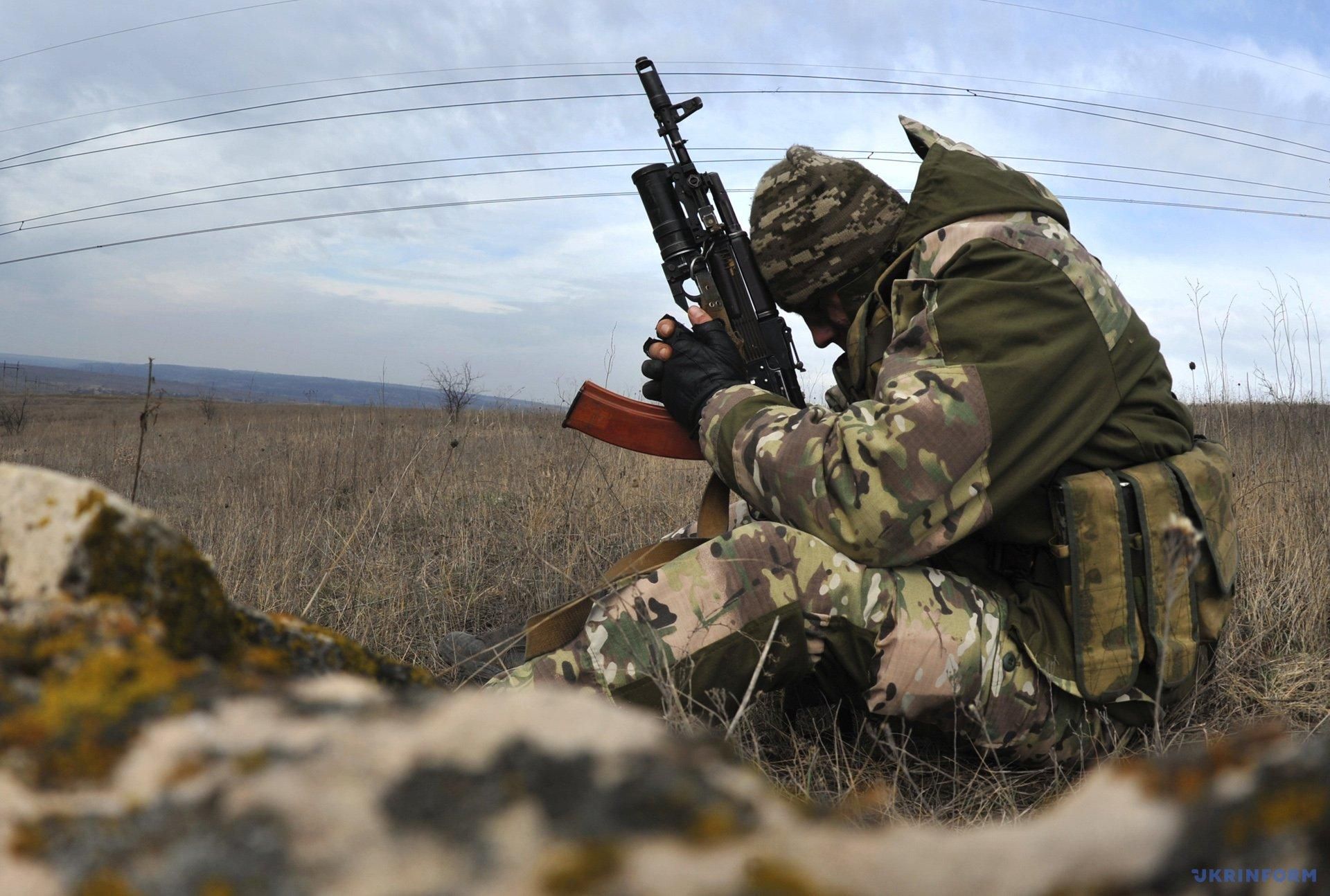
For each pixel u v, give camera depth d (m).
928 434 1.61
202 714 0.44
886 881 0.34
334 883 0.35
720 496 2.04
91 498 0.62
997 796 1.63
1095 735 1.70
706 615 1.63
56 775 0.42
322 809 0.38
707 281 2.21
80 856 0.37
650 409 2.13
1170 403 1.77
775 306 2.21
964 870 0.34
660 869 0.33
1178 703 1.85
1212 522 1.71
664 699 1.52
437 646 2.52
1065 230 1.82
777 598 1.63
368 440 5.48
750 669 1.64
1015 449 1.63
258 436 7.71
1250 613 2.45
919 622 1.63
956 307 1.69
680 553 1.90
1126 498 1.64
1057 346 1.66
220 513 3.81
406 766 0.39
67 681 0.48
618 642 1.62
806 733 1.90
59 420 16.64
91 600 0.57
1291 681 2.18
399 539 3.54
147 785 0.40
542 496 3.62
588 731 0.41
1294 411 4.04
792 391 2.20
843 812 1.09
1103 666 1.62
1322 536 2.81
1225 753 0.36
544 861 0.34
